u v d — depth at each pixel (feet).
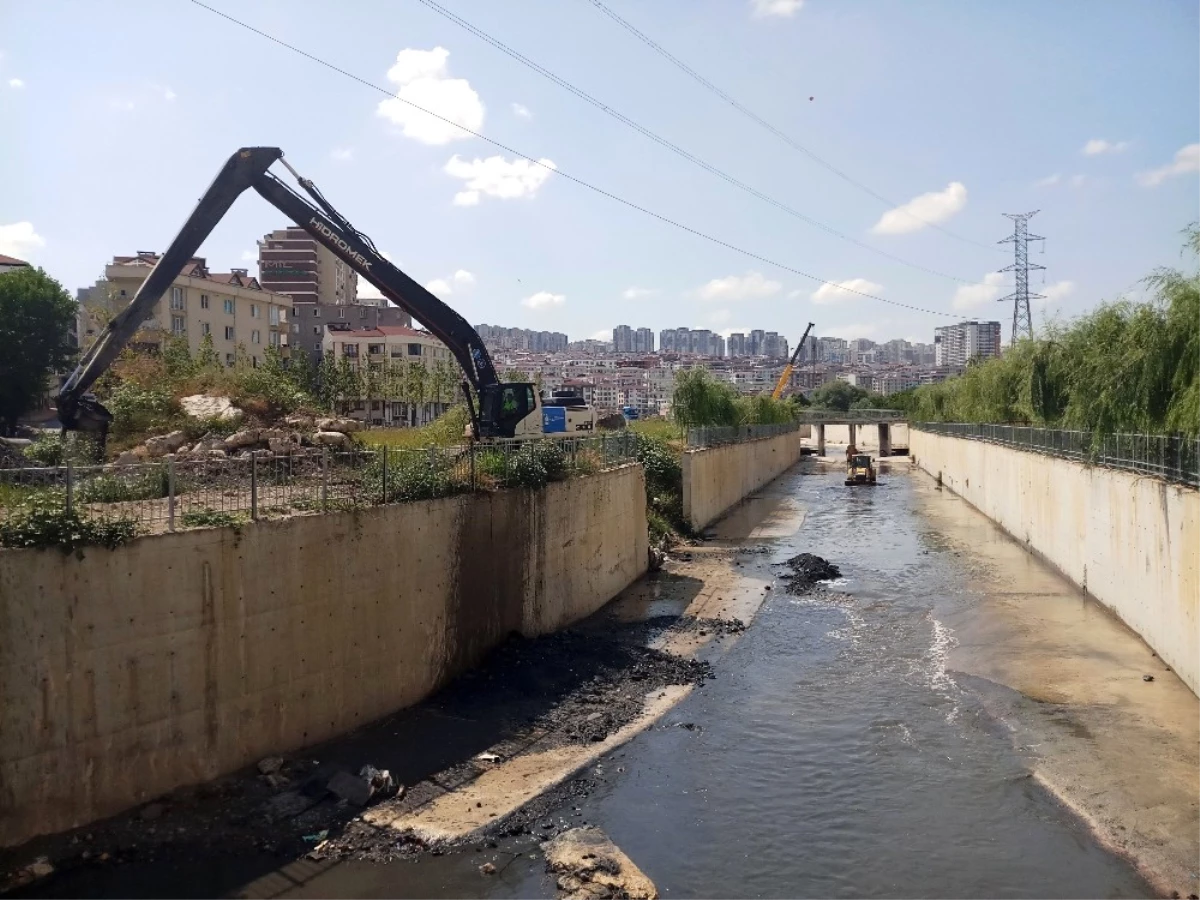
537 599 76.38
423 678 58.85
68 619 38.14
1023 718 59.00
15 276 160.97
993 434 168.25
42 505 38.29
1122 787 48.42
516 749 53.21
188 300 223.51
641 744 55.77
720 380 221.05
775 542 137.59
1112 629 80.94
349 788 44.98
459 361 93.20
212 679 43.60
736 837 44.24
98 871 36.81
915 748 55.11
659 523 133.08
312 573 49.14
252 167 77.87
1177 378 70.85
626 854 42.16
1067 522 106.01
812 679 69.00
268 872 38.27
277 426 100.83
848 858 42.29
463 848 41.50
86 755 38.81
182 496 45.44
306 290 394.32
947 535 144.97
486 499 67.10
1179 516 66.13
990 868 41.24
